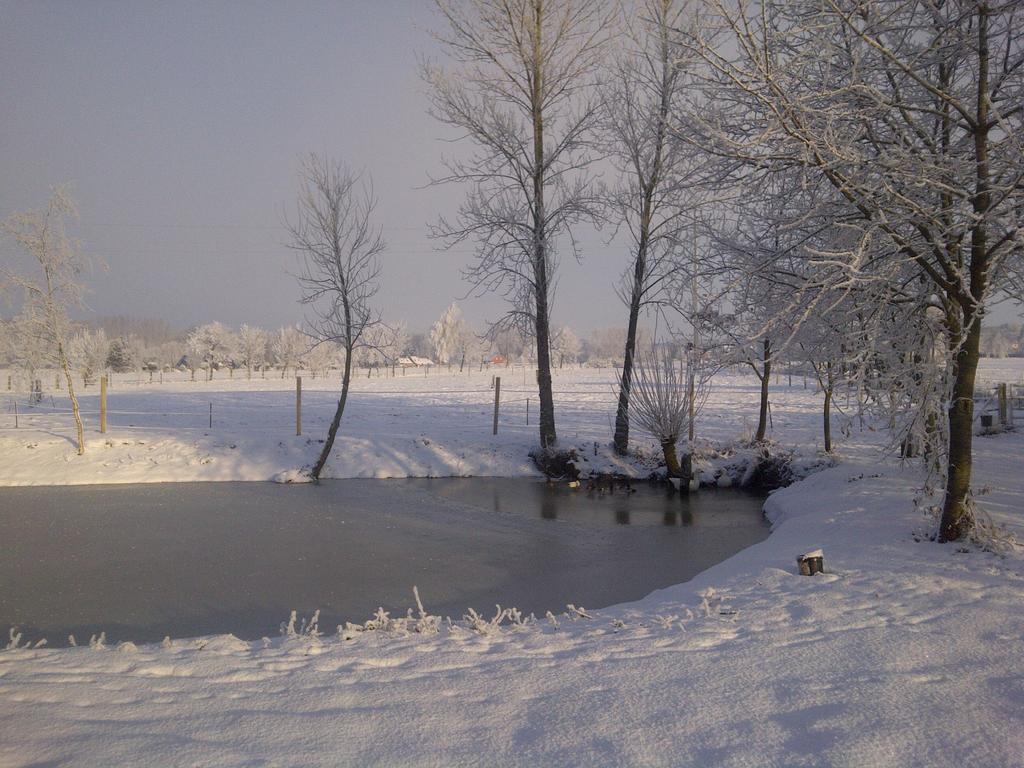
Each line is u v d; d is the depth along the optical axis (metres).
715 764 4.13
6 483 20.72
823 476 18.36
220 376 88.00
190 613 10.14
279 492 19.95
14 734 4.36
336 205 21.70
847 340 9.91
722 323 11.32
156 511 17.39
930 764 4.12
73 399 22.80
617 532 15.47
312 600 10.70
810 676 5.55
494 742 4.43
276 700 5.11
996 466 17.00
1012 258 9.34
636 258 21.77
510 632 7.25
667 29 8.74
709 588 8.85
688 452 21.70
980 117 8.84
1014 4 8.07
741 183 9.35
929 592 7.87
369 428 28.41
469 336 127.88
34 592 11.13
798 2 8.51
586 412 34.56
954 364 9.70
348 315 22.20
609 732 4.57
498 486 21.11
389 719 4.77
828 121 8.04
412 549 13.91
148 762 4.00
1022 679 5.38
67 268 23.00
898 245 8.80
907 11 8.63
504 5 21.28
